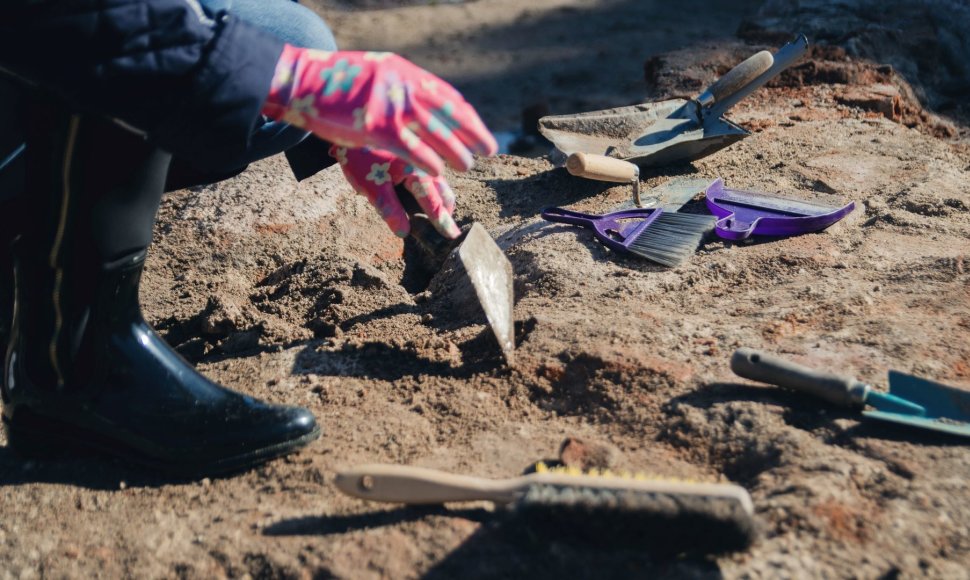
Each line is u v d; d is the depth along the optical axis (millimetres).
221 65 1502
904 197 3100
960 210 3010
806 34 5320
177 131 1535
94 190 1792
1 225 2045
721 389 2008
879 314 2295
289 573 1598
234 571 1628
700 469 1821
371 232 3287
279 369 2344
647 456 1867
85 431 1939
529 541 1555
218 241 3176
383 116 1516
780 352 2143
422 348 2361
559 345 2260
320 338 2518
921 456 1730
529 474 1770
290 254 3145
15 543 1742
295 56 1566
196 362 2498
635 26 8711
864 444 1772
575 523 1521
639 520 1479
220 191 3445
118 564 1676
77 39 1458
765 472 1746
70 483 1914
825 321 2289
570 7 9383
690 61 5039
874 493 1652
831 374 1898
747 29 5621
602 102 6930
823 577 1473
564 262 2740
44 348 1896
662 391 2035
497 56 8148
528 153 5996
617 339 2244
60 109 1727
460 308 2574
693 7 9219
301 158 2314
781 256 2676
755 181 3344
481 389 2164
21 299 1902
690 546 1509
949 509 1599
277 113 1573
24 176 1950
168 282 2992
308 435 1962
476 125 1581
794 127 3949
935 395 1861
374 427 2049
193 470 1903
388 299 2697
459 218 3426
